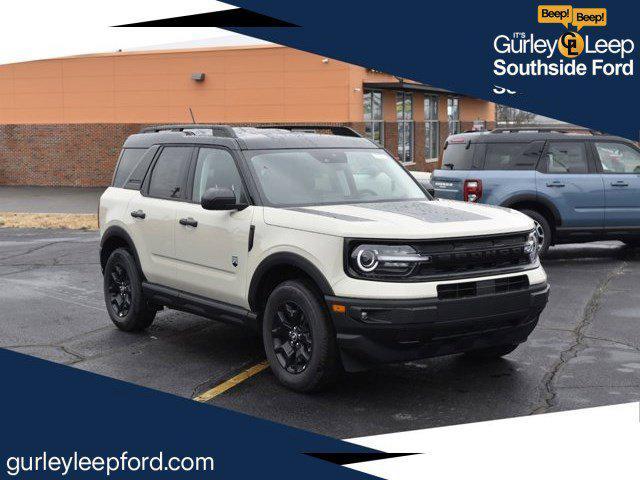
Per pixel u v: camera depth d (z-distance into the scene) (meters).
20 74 30.64
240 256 6.41
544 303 6.16
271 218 6.17
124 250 7.94
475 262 5.82
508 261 6.02
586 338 7.58
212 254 6.71
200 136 7.22
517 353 7.06
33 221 18.61
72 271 11.68
